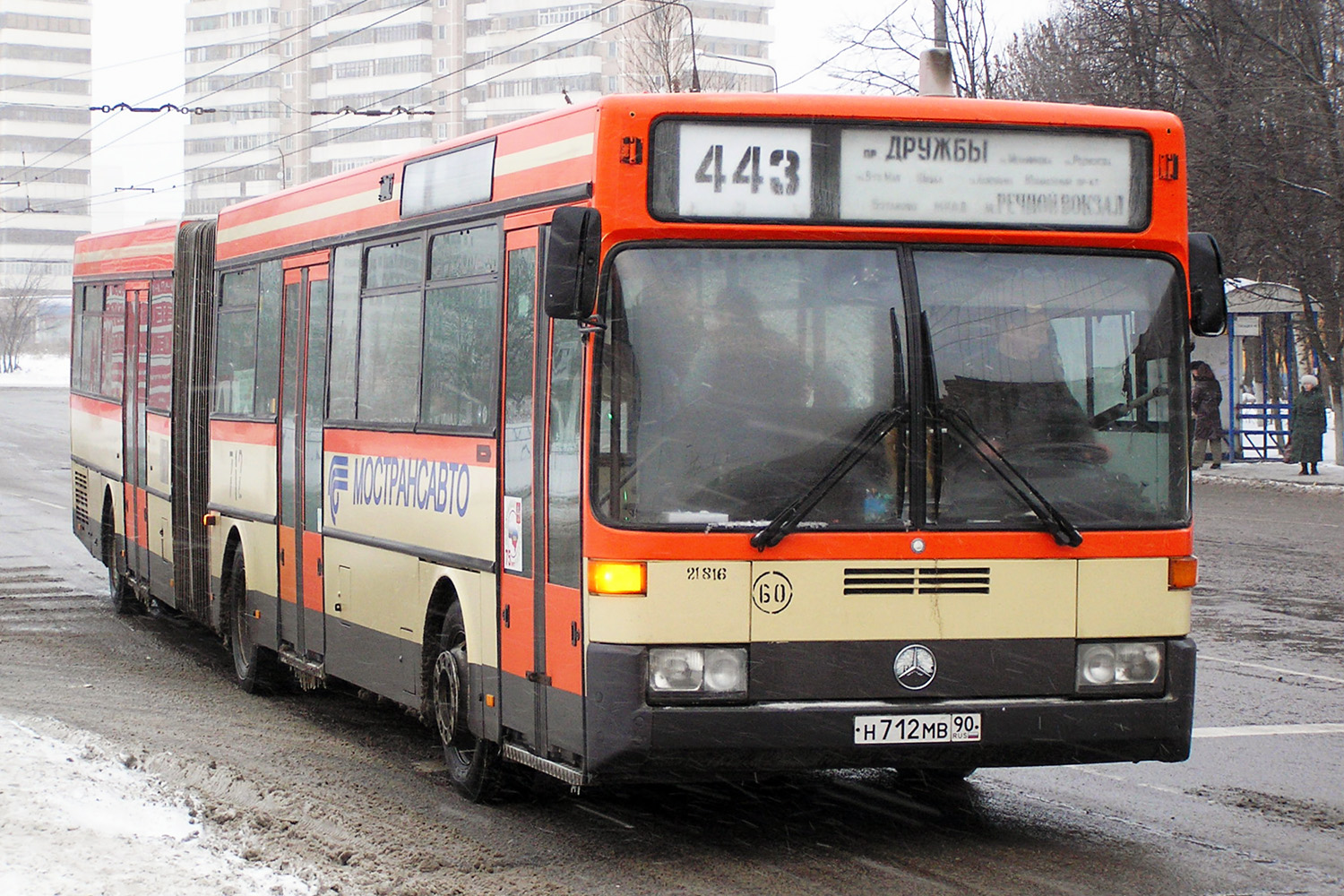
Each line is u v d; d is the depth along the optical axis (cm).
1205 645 1237
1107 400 661
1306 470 2966
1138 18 3158
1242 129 2992
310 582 989
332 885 572
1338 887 610
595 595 626
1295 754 863
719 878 621
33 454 3581
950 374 646
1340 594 1524
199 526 1216
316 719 991
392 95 10381
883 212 650
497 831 697
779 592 626
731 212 641
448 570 781
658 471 629
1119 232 668
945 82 898
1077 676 647
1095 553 649
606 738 621
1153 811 738
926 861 648
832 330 642
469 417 764
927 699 634
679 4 2669
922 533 635
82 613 1454
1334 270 3033
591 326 622
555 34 9825
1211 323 678
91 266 1623
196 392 1230
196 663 1207
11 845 587
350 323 935
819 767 628
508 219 730
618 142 638
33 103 14038
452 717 775
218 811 688
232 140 11256
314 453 985
